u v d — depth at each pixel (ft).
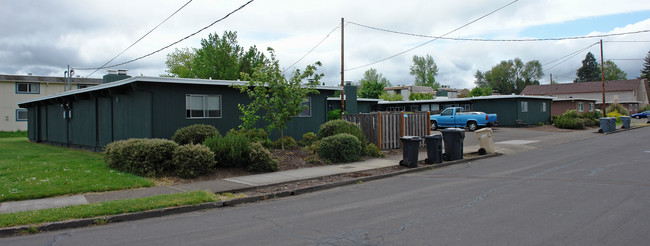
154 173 35.96
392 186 32.86
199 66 112.27
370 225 20.31
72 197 28.07
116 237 19.65
